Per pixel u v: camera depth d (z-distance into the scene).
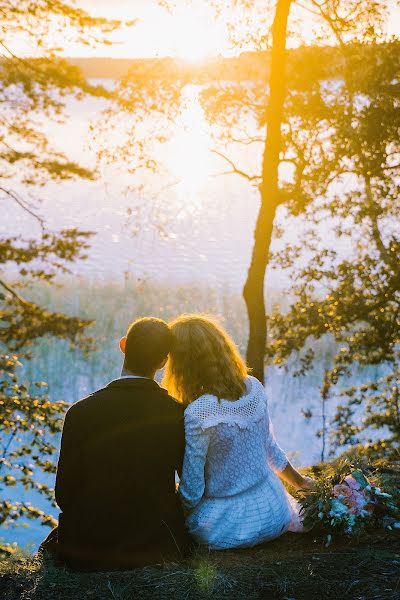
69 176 11.53
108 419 3.23
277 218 32.50
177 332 3.52
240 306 23.08
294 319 10.41
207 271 29.41
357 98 9.56
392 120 8.88
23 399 8.33
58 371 17.33
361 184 10.88
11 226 36.72
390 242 9.76
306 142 9.79
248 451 3.45
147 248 32.88
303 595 3.04
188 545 3.45
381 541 3.62
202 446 3.34
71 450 3.21
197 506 3.47
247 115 10.52
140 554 3.29
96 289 24.25
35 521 11.39
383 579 3.16
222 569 3.26
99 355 18.22
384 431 13.63
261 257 9.85
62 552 3.33
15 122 11.80
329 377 11.59
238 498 3.47
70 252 11.48
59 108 11.40
